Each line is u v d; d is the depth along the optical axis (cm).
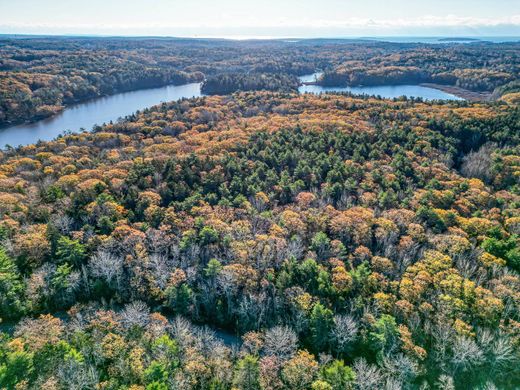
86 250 7262
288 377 4928
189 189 9475
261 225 8131
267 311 6241
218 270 6588
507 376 5412
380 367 5381
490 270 7000
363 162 11181
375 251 7725
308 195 9206
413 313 5975
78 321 5847
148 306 6638
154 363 4628
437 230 8138
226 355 5434
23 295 6481
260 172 10431
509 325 5859
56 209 8394
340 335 5659
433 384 5334
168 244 7494
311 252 7319
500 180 10738
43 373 4769
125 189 9312
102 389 4641
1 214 7925
